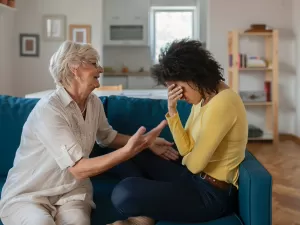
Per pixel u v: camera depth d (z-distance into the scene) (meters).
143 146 1.40
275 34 5.26
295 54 5.79
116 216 1.58
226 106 1.44
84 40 5.75
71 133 1.48
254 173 1.40
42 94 3.36
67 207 1.55
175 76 1.48
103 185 1.91
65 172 1.56
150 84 7.17
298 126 5.69
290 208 2.81
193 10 7.47
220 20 5.80
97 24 5.75
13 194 1.56
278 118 5.87
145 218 1.45
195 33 7.49
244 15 5.79
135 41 7.09
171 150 1.86
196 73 1.46
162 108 1.98
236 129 1.46
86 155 1.64
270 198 1.38
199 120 1.56
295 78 5.82
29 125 1.56
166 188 1.46
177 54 1.48
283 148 5.11
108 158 1.39
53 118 1.48
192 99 1.54
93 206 1.65
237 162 1.52
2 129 1.94
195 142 1.53
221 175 1.50
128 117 1.97
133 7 7.05
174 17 7.53
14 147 1.93
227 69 5.79
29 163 1.56
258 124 5.88
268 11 5.78
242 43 5.79
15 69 5.80
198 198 1.47
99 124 1.79
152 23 7.53
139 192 1.43
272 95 5.40
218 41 5.83
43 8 5.72
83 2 5.71
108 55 7.46
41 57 5.78
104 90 4.13
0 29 5.24
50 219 1.43
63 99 1.54
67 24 5.75
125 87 7.18
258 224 1.39
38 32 5.75
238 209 1.56
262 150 4.98
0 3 4.49
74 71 1.52
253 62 5.34
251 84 5.85
